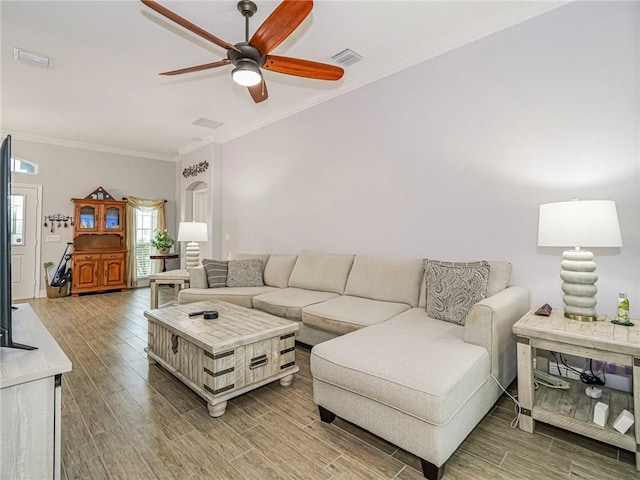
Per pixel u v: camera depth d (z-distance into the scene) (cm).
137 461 159
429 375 149
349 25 262
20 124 498
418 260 293
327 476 150
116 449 167
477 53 271
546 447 170
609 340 157
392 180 329
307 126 417
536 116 243
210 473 151
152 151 668
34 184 561
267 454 164
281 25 186
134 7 241
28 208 555
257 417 198
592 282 193
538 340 179
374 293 303
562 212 189
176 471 152
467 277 228
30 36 276
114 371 262
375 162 344
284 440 175
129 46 291
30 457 117
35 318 184
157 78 350
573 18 227
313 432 183
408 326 218
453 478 148
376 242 344
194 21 256
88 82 359
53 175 579
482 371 174
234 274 401
